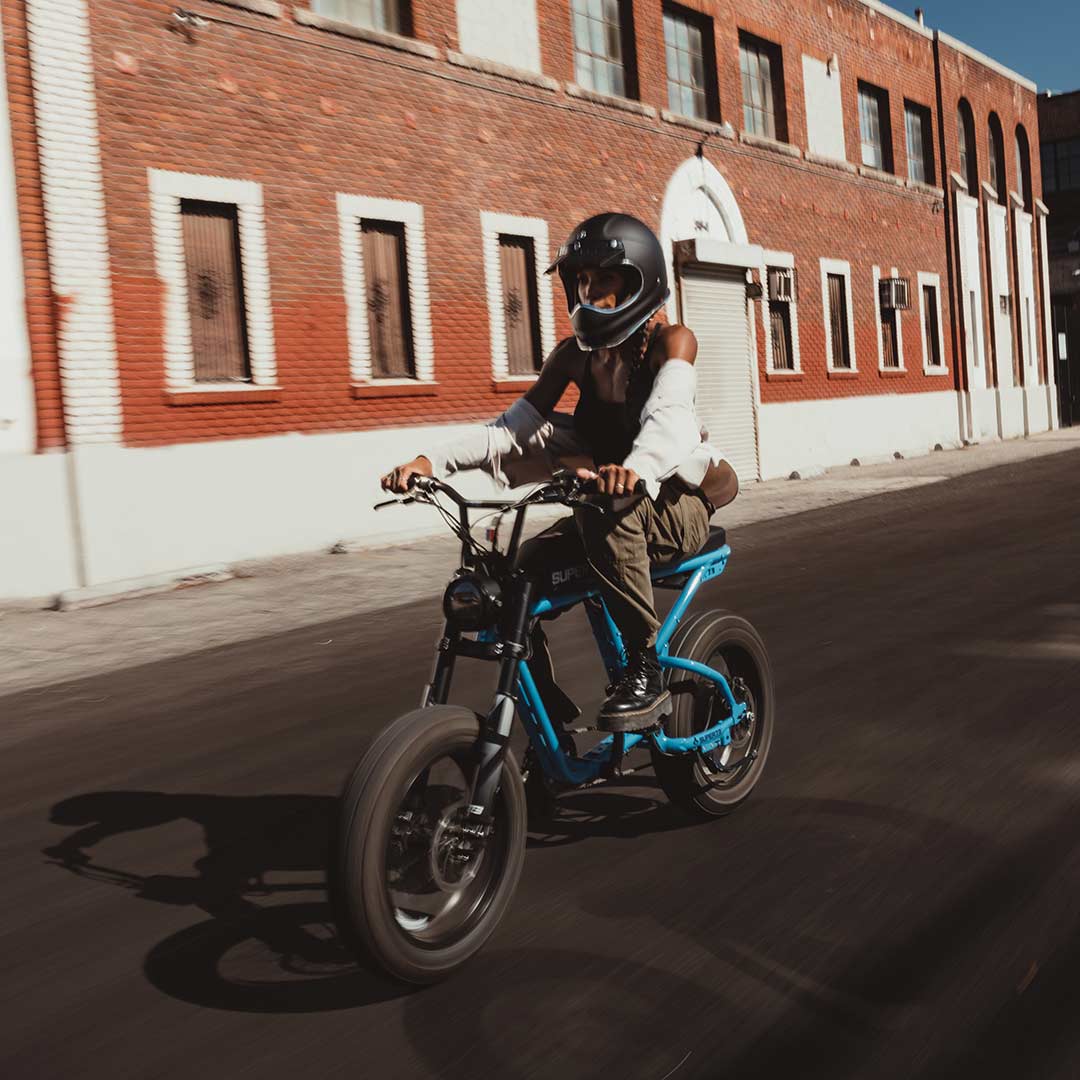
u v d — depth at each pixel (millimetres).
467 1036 2666
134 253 11344
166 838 4109
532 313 16219
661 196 18719
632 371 3516
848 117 24500
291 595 10000
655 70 18781
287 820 4242
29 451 10602
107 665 7469
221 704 6188
